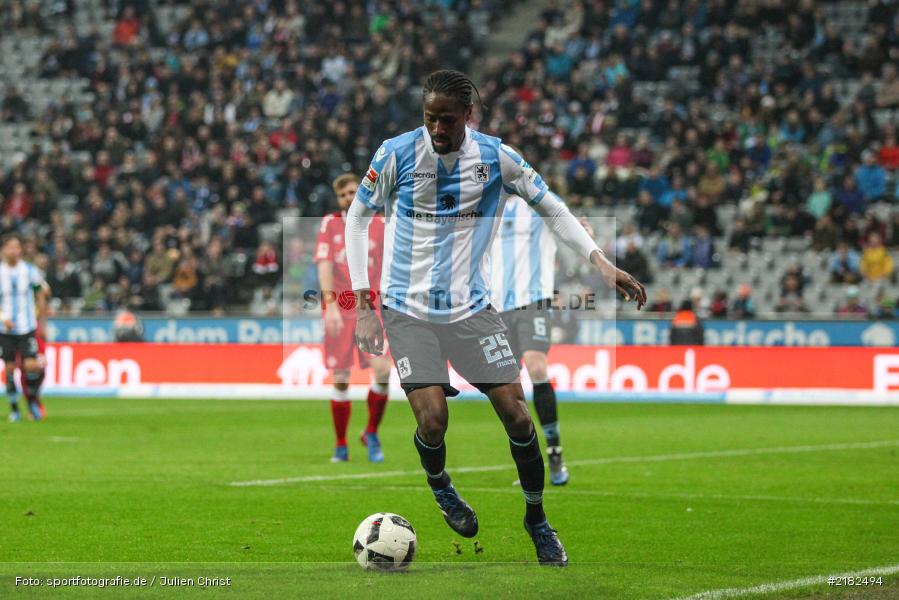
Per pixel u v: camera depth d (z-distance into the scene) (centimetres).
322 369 7094
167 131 9531
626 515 2802
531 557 2275
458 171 2072
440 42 9812
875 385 6688
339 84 9581
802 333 6938
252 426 5288
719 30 9244
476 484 3331
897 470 3709
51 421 5562
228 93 9862
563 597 1872
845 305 7656
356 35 10188
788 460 3978
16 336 5591
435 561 2228
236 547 2377
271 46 10125
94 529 2584
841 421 5606
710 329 7038
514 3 10906
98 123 9975
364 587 1945
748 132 8756
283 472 3609
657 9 9612
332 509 2870
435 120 2014
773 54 9362
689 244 7988
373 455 3922
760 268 7931
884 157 8400
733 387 6794
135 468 3712
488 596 1873
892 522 2709
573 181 8356
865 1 9800
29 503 2964
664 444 4522
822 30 9250
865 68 9069
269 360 7181
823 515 2808
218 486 3284
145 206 8894
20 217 9294
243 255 8319
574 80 9112
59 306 8369
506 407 2075
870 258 7725
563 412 6150
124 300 8262
